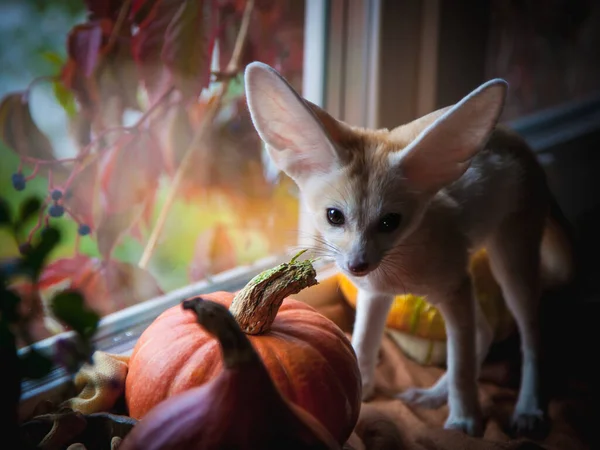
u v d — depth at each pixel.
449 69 0.62
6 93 0.47
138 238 0.54
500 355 0.57
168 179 0.55
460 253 0.43
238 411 0.29
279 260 0.58
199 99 0.54
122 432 0.35
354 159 0.39
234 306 0.37
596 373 0.56
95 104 0.50
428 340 0.54
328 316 0.55
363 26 0.57
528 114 0.87
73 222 0.50
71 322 0.29
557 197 0.81
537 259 0.51
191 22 0.50
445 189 0.44
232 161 0.57
